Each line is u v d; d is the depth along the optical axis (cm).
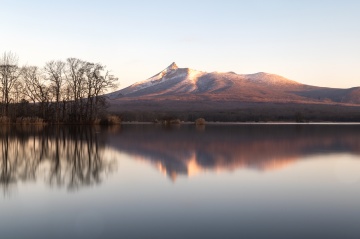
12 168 2573
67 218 1414
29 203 1628
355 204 1623
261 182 2092
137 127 8775
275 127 9119
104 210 1517
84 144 4241
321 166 2684
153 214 1462
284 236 1226
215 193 1814
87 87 9756
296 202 1653
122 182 2084
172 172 2414
